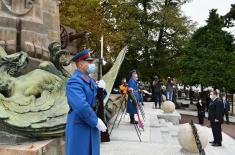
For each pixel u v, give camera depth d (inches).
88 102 211.2
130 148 378.9
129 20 1577.3
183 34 1739.7
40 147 250.2
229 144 609.9
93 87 216.7
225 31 1643.7
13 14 378.9
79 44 713.0
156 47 1723.7
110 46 1339.8
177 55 1748.3
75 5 1168.2
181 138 363.9
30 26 390.6
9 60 322.7
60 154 279.0
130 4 1676.9
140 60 1713.8
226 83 1528.1
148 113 790.5
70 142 207.6
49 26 424.2
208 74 1536.7
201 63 1555.1
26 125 264.5
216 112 571.5
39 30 402.6
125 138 438.6
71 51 658.8
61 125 275.1
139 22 1699.1
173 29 1723.7
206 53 1565.0
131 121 551.8
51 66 351.3
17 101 283.7
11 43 370.9
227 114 1111.6
